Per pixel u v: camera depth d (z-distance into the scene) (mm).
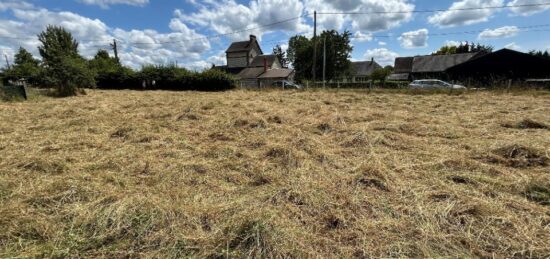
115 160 3371
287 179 2754
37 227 1934
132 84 22641
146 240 1830
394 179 2711
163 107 8125
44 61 13633
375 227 1967
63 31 23781
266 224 1867
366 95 12070
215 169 3111
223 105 7949
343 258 1675
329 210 2193
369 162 3121
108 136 4699
